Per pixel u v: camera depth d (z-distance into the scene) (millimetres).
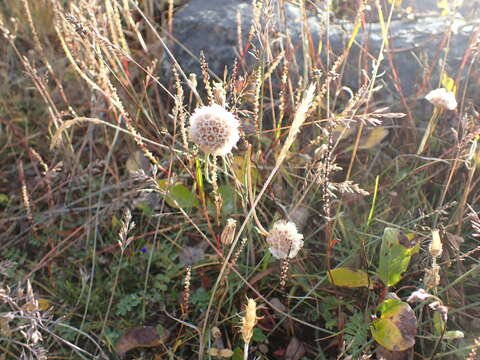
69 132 351
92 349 252
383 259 227
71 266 288
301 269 257
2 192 329
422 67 316
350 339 227
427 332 235
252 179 276
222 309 256
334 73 245
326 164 220
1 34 397
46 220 302
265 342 243
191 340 250
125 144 339
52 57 377
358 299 247
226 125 197
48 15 402
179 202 266
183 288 271
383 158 309
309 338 248
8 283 278
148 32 379
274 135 289
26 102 372
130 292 276
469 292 255
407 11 362
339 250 267
